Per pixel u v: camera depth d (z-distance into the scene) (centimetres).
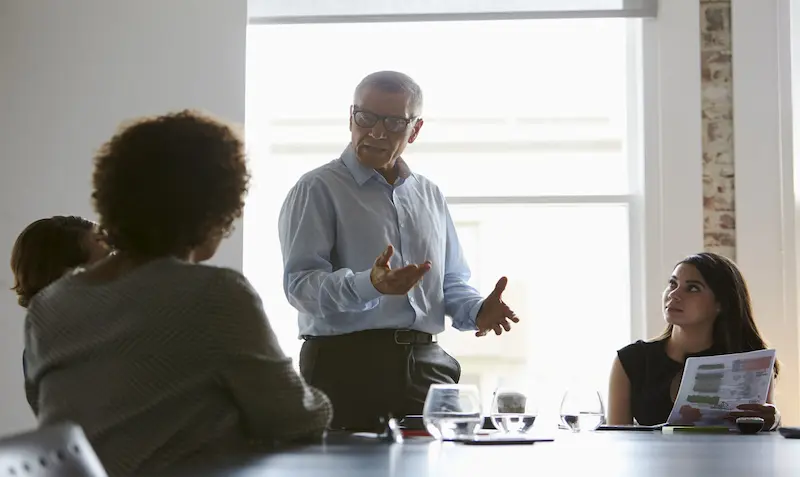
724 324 377
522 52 540
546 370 521
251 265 528
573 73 539
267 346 165
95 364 160
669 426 273
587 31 539
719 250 513
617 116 538
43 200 521
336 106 538
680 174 514
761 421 257
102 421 156
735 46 516
